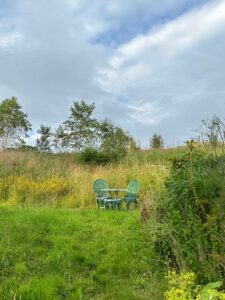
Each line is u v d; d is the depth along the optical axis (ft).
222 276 15.20
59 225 26.63
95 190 39.09
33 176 49.83
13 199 40.65
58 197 41.42
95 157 61.11
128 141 75.97
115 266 19.47
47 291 16.22
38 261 20.07
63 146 107.86
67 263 19.76
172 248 17.71
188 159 20.81
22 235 23.58
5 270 18.76
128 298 15.92
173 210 18.47
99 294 16.87
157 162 52.37
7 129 124.26
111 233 25.04
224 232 16.06
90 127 105.70
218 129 21.62
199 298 11.04
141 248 21.47
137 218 28.48
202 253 16.03
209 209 17.78
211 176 18.45
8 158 61.31
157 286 16.40
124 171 46.93
